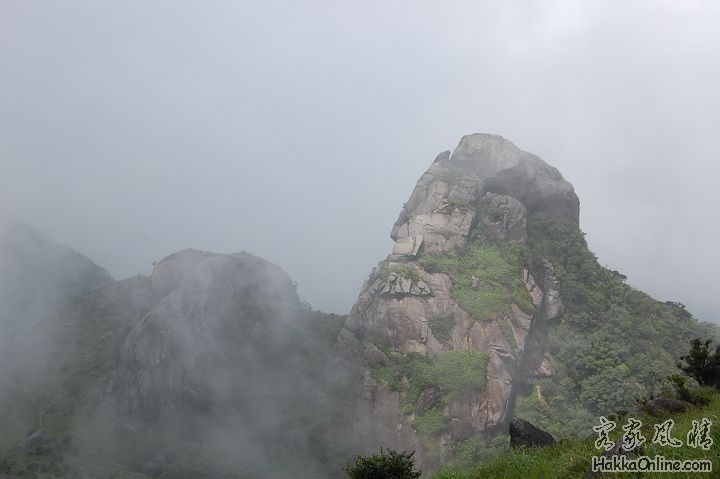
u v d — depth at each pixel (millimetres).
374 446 73312
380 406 76438
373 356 82438
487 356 77188
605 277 101875
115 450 83562
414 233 96312
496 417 72500
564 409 77625
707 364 18156
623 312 92688
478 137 118125
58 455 75812
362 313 88938
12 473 68375
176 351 99312
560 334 90625
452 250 93125
